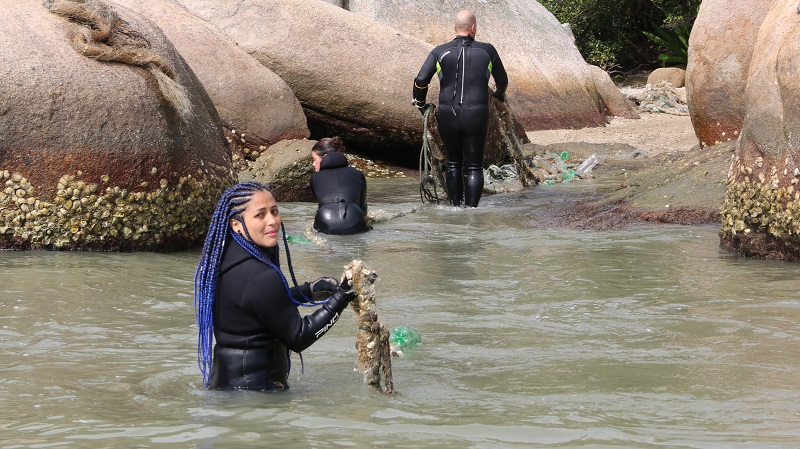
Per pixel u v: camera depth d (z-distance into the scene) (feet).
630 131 92.79
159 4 64.54
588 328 25.08
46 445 15.76
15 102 35.60
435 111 55.42
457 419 17.33
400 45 71.46
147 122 37.09
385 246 39.60
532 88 96.73
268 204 19.48
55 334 24.27
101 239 36.58
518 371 20.97
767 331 24.18
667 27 137.49
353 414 17.62
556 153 75.97
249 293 19.13
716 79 57.98
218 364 19.60
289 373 20.81
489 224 46.26
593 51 147.02
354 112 70.74
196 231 38.78
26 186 35.76
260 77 64.08
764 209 34.65
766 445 15.75
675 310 26.89
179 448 15.62
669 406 18.15
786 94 33.68
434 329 25.17
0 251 35.96
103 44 38.01
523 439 16.15
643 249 37.76
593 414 17.63
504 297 29.22
